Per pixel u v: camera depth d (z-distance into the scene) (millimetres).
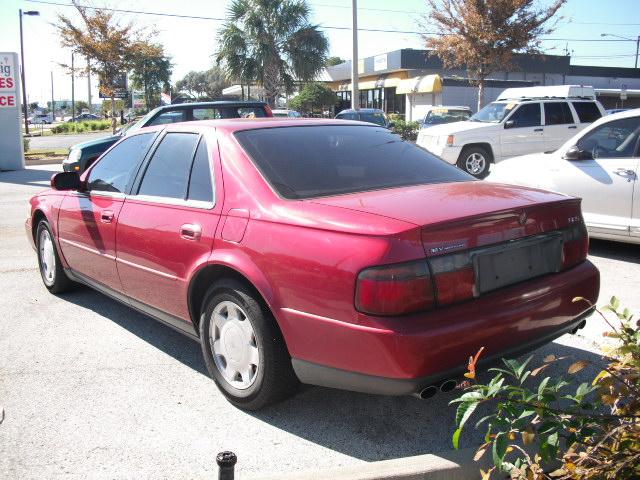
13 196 13953
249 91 37750
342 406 3779
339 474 2869
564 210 3660
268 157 3859
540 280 3453
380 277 2934
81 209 5152
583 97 16422
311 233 3217
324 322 3117
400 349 2896
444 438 3418
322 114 41125
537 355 4359
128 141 4996
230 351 3727
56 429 3555
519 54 27047
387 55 42625
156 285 4285
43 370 4363
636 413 2570
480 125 15000
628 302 5605
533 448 3068
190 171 4137
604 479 2463
